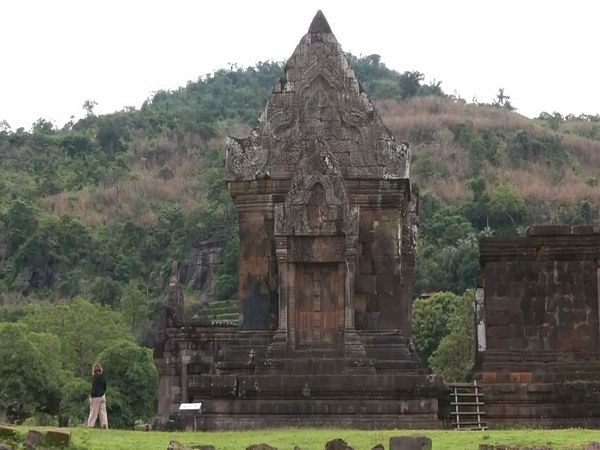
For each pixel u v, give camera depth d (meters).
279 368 47.97
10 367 93.69
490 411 49.59
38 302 172.25
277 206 48.59
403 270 55.62
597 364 51.03
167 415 66.06
